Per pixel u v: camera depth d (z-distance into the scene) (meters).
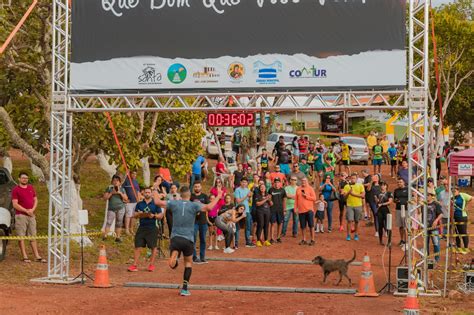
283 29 19.27
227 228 24.78
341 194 28.75
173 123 33.16
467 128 46.41
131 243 25.08
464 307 16.39
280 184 27.20
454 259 23.16
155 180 24.20
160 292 17.55
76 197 23.77
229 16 19.42
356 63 19.08
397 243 26.78
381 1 19.02
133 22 19.69
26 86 24.38
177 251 16.84
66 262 19.31
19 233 20.72
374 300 17.06
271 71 19.30
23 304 15.41
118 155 26.34
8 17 23.05
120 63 19.72
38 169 38.66
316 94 19.22
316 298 17.20
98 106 25.28
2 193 22.25
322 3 19.14
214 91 19.48
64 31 19.95
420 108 18.47
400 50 18.95
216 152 51.19
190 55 19.53
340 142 43.19
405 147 42.28
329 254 24.83
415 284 14.96
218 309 15.49
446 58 39.31
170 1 19.59
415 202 18.34
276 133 50.75
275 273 21.20
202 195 23.03
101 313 14.86
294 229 28.12
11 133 22.84
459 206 23.41
